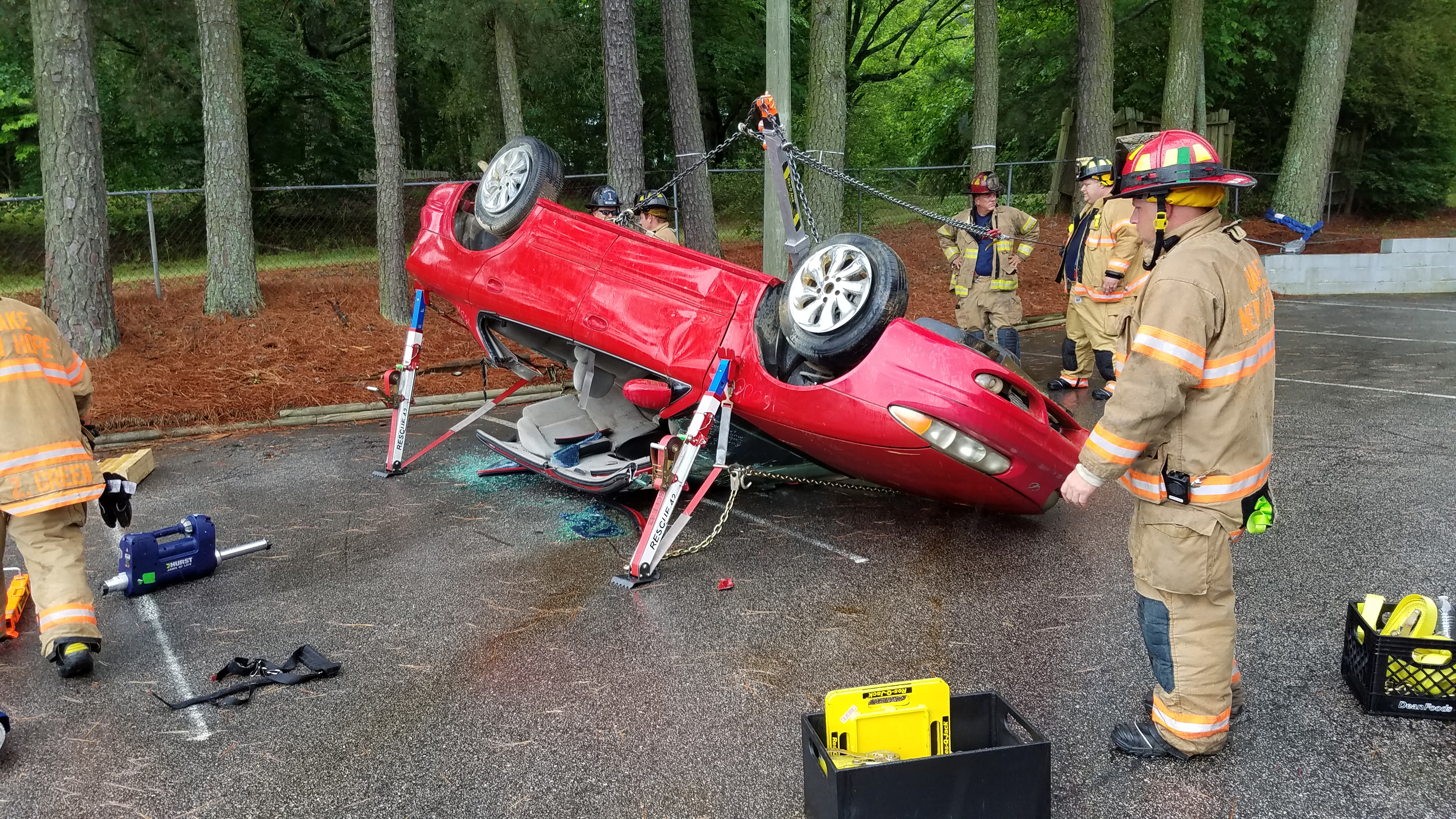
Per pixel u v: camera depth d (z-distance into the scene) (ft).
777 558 15.28
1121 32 69.62
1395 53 66.85
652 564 14.29
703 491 15.10
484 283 18.35
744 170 43.42
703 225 40.16
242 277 33.91
